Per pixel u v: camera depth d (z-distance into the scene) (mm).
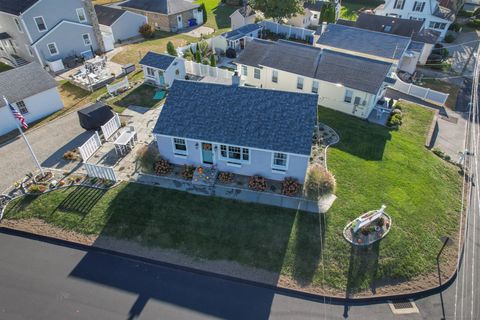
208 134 21469
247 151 21531
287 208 20719
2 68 40562
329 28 43375
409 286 17078
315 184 20594
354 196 21719
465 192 23797
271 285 16797
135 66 40469
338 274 17312
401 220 20219
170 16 53188
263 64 34375
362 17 48719
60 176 23156
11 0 38250
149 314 15594
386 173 23969
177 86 22938
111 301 16109
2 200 21297
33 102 29312
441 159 27047
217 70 36531
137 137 27156
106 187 22156
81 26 41469
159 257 18062
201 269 17500
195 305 16000
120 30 48781
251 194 21688
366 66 30906
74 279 17078
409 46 42125
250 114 21516
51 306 15852
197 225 19641
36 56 39125
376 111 32375
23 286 16703
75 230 19453
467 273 17969
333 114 31484
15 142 26906
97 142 25703
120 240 18922
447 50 48469
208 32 54156
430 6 51906
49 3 37781
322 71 31766
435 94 35594
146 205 20828
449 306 16391
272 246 18531
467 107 35625
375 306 16234
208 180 22453
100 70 38188
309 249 18375
